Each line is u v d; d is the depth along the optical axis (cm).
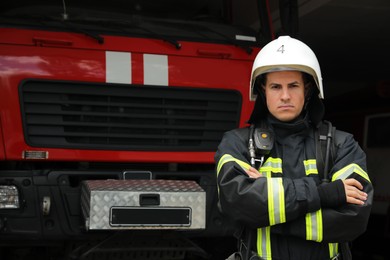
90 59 408
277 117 214
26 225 391
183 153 428
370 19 772
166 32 431
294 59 208
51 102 402
